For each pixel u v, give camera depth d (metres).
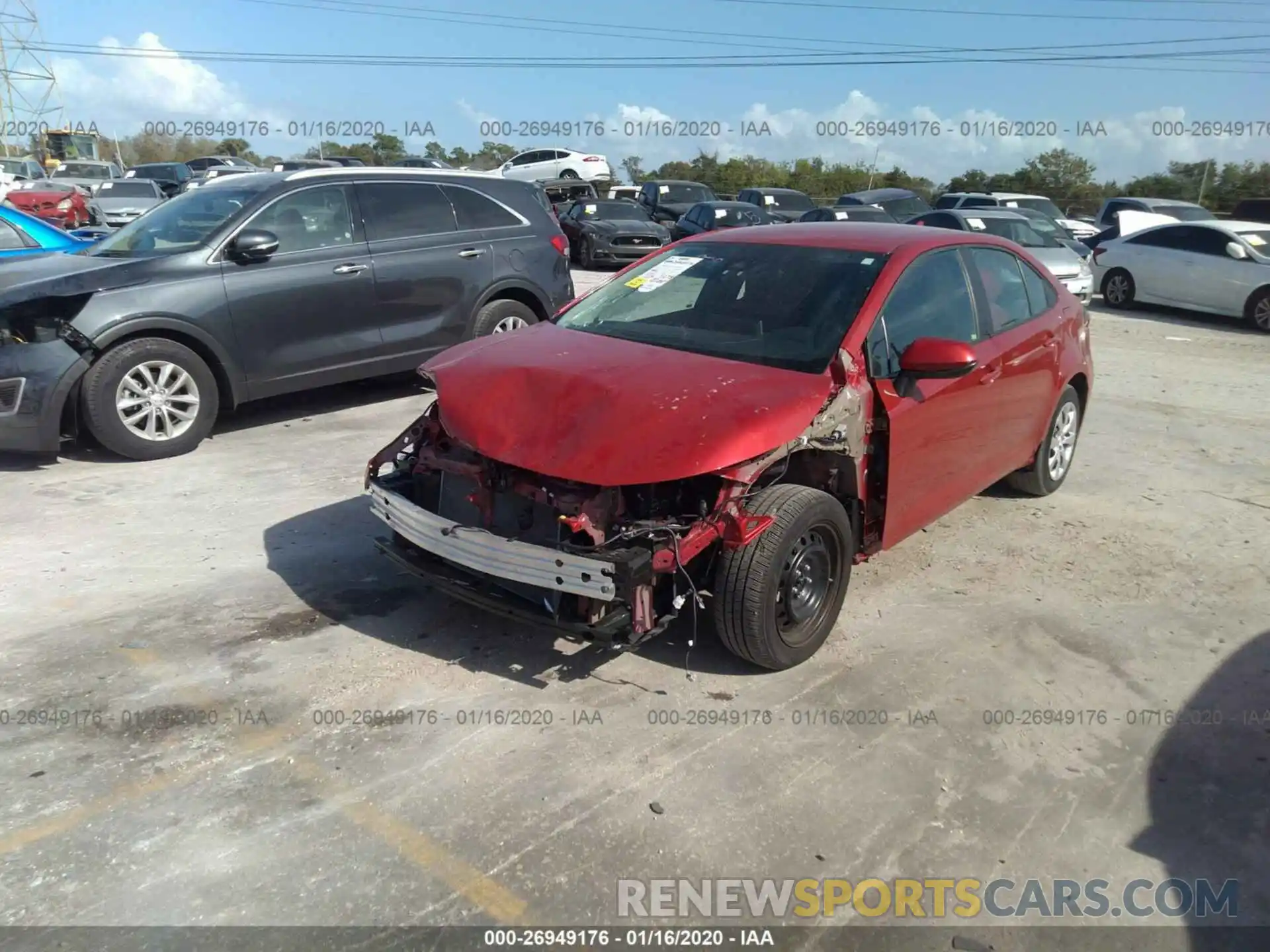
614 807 3.14
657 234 19.75
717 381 3.91
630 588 3.39
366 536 5.27
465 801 3.15
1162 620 4.57
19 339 6.16
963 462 4.93
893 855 2.98
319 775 3.27
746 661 3.95
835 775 3.34
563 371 4.03
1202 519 5.92
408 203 7.86
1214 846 3.06
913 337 4.53
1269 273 13.76
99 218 23.00
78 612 4.35
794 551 3.86
